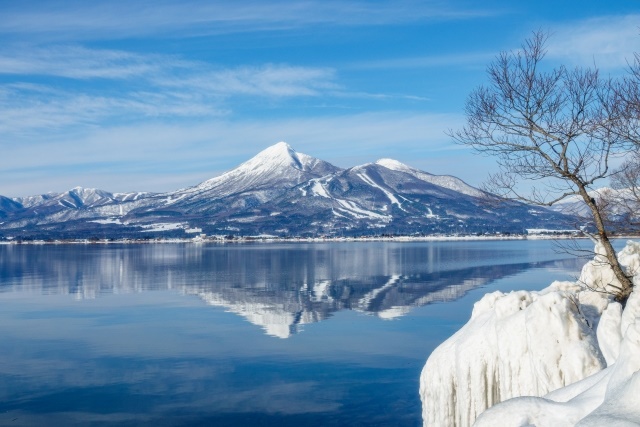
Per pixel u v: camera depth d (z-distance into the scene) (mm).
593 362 12180
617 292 16500
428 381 17656
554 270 98875
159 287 88438
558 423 8211
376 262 138250
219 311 61969
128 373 35875
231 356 39938
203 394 31312
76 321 56125
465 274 97750
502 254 160250
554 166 17297
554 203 18047
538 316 13023
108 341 45625
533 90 17609
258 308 63812
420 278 93812
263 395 30922
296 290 81375
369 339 44438
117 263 151250
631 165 18094
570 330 12664
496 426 8570
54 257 187875
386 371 34656
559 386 12469
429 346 41219
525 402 8680
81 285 92688
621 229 18297
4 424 27406
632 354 7812
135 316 59125
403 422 26125
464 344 16234
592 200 17078
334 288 82875
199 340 45781
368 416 27094
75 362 38750
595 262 18203
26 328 52188
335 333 47469
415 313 56969
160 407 29406
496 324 15023
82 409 29172
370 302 66562
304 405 28984
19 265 145375
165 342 45062
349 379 33250
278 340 45219
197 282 95438
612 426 6660
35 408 29516
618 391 7438
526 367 13844
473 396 15742
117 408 29344
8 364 38438
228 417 27672
